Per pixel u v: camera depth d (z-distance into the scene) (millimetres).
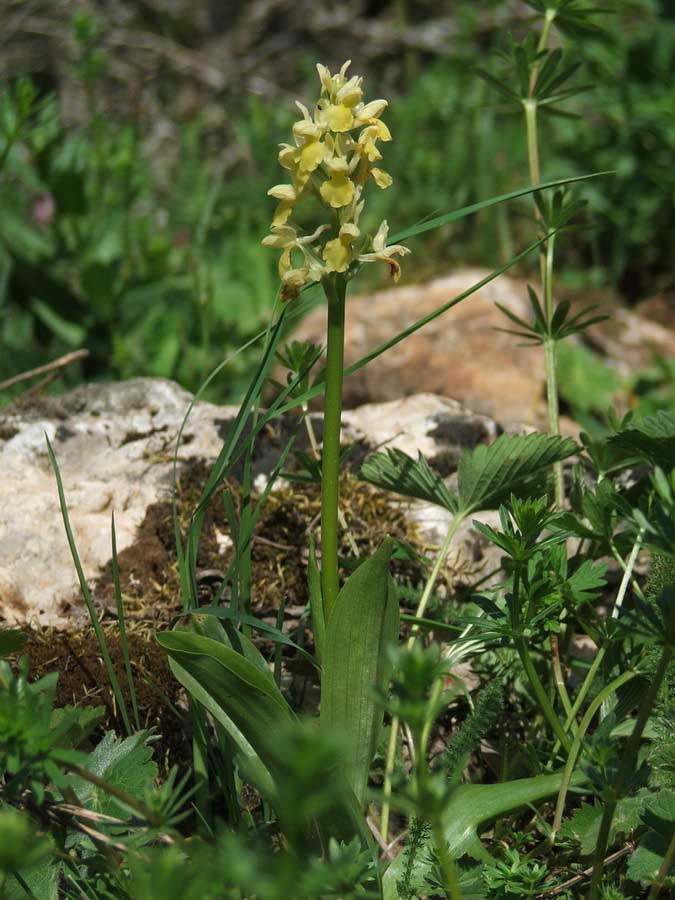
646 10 5184
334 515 1219
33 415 2316
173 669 1264
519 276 4688
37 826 1127
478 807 1214
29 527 1856
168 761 1520
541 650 1582
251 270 4535
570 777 1268
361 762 1218
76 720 1206
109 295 3895
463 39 6902
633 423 1439
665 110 4797
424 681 824
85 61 4777
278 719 1151
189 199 5766
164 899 806
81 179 4336
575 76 4984
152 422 2215
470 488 1518
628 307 4668
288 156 1149
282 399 1410
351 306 3947
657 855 1139
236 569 1360
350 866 951
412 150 6016
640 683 1371
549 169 5148
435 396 2391
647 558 1960
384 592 1159
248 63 8023
